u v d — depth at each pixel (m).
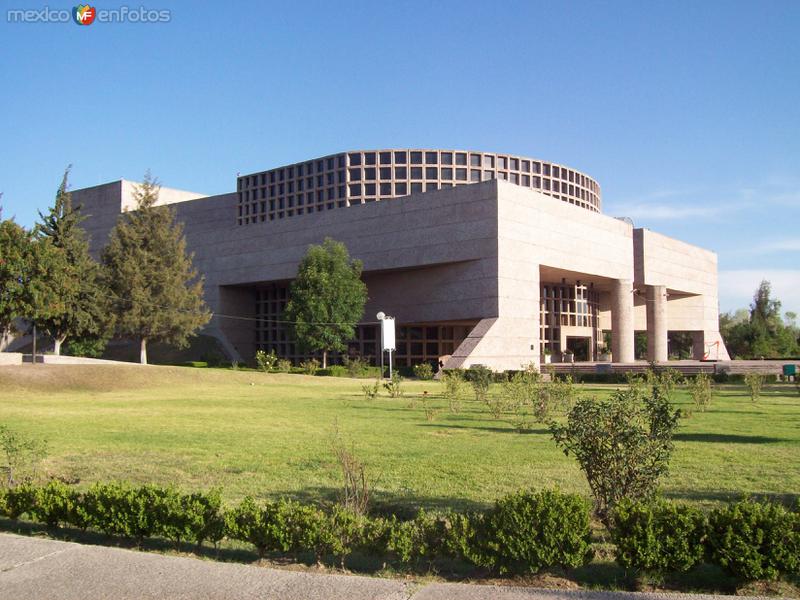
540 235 56.31
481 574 6.79
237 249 70.88
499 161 75.81
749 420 20.34
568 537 6.52
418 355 62.53
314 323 52.34
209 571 6.24
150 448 14.69
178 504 7.60
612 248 65.62
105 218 84.25
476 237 53.31
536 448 14.80
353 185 74.81
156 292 51.94
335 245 55.25
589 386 36.72
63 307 38.72
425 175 73.69
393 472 12.01
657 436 8.20
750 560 6.13
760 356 84.19
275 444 15.37
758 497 9.95
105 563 6.46
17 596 5.62
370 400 28.30
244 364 64.50
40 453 11.84
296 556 7.32
